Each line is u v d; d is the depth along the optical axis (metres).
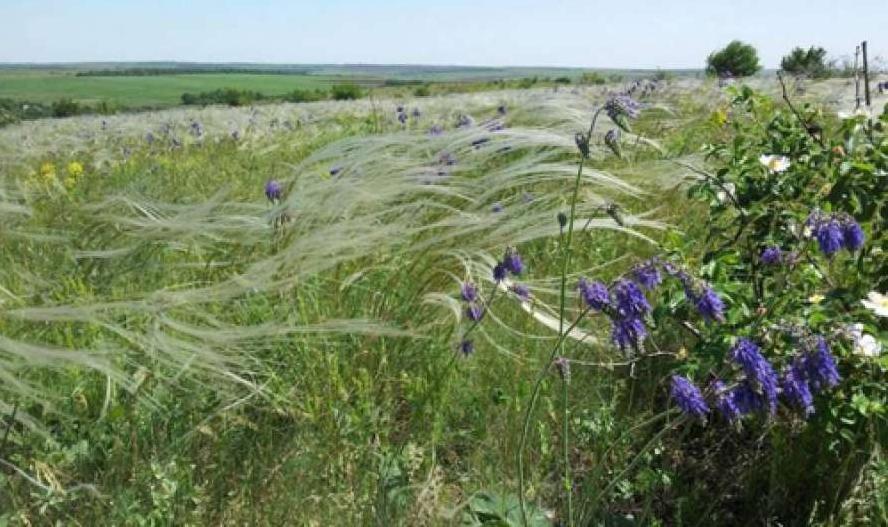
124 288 3.80
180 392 2.97
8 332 3.31
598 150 4.92
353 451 2.70
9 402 2.88
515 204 4.21
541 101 5.19
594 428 2.88
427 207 4.21
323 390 3.00
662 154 5.53
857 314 2.74
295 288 3.54
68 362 2.86
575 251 4.10
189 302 3.18
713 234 3.46
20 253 4.32
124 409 2.79
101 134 11.62
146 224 3.89
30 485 2.53
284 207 3.84
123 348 3.02
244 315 3.43
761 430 2.90
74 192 6.11
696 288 2.14
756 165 3.43
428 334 3.46
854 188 3.10
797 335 2.03
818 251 3.00
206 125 12.08
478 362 3.33
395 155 4.57
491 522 2.27
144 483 2.51
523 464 2.81
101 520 2.38
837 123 6.06
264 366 3.13
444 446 2.96
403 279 3.71
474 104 10.71
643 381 3.27
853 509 2.42
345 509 2.46
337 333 3.35
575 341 3.41
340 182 3.81
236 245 4.07
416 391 3.04
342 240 3.48
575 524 2.40
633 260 4.22
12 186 6.01
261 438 2.81
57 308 3.02
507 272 2.89
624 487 2.62
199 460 2.70
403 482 2.58
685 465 2.91
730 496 2.78
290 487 2.57
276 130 10.63
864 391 2.56
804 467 2.71
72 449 2.66
